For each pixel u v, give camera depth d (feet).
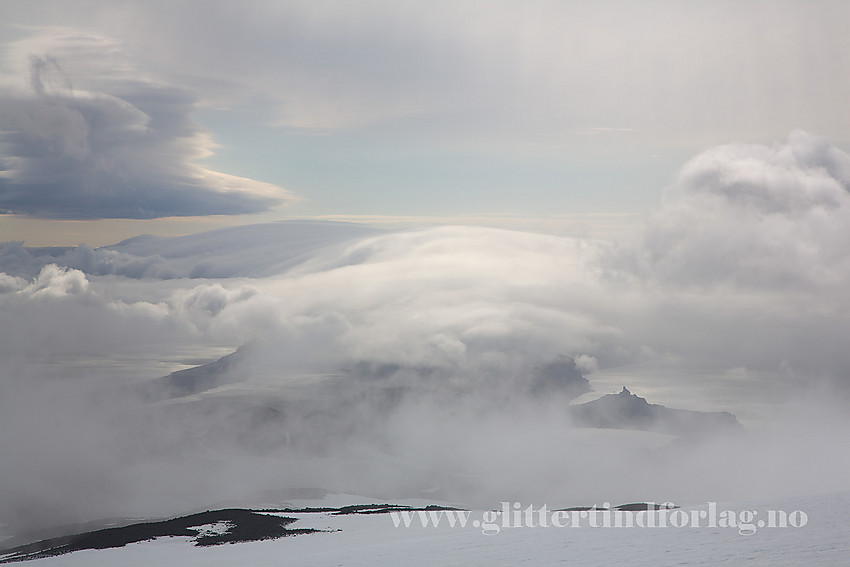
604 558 117.29
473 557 132.77
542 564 116.98
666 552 118.21
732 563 102.42
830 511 151.94
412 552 149.59
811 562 99.09
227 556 189.37
